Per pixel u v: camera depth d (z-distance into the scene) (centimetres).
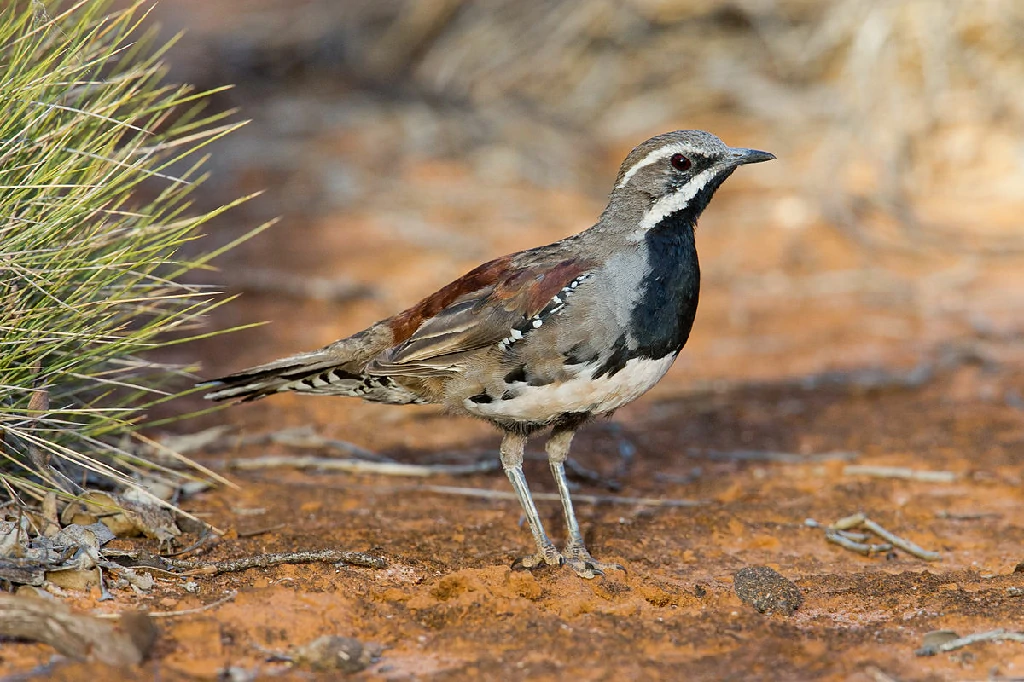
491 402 995
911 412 1461
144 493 936
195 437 1260
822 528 1101
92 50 1068
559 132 2648
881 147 2434
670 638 812
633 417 1478
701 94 2734
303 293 1884
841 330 1788
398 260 2041
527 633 814
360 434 1392
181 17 3262
